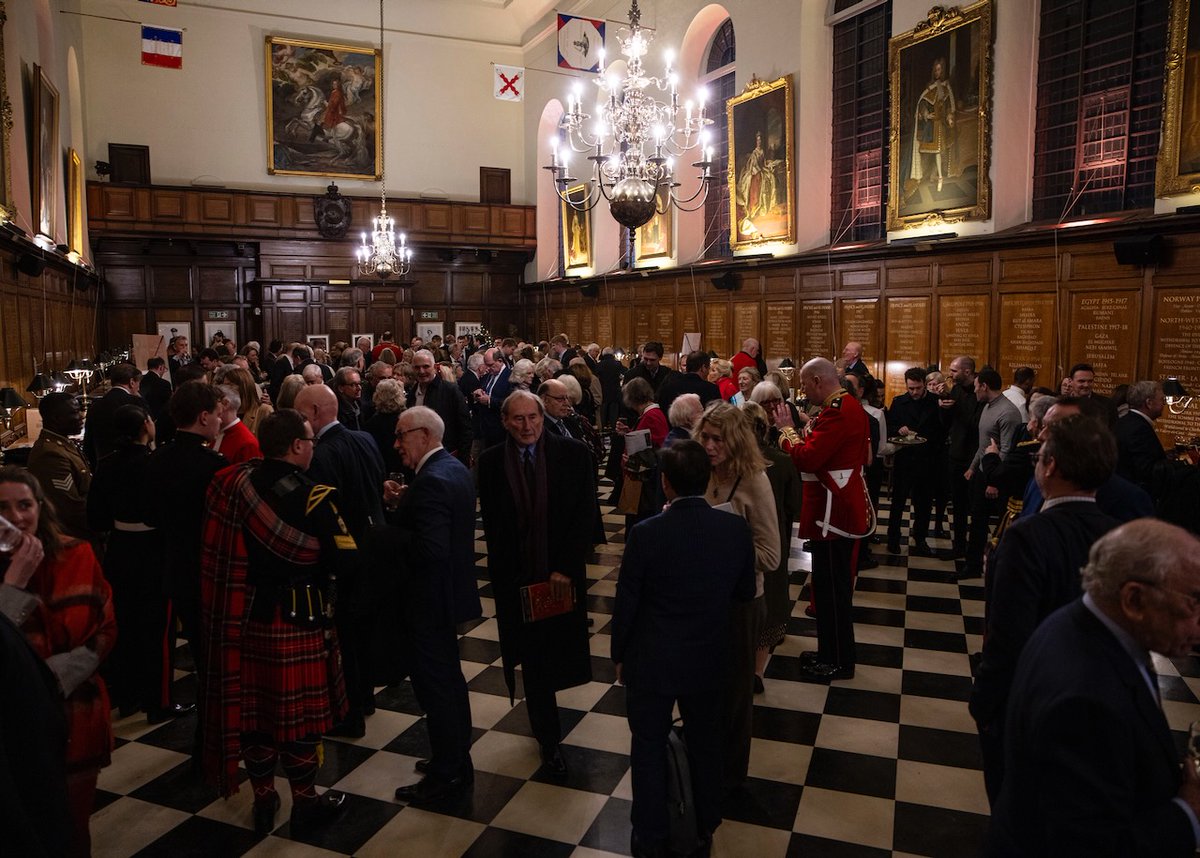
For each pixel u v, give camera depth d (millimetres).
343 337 20312
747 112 13523
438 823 3199
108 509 3883
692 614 2750
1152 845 1410
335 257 20109
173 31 14305
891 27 11312
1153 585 1456
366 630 3670
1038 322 9242
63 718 1889
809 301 12516
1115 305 8422
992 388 6152
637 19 8359
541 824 3189
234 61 19156
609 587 6102
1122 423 4711
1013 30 9594
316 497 2947
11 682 1720
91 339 17203
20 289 9914
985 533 6281
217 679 2945
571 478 3492
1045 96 9742
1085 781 1435
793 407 5867
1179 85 7730
